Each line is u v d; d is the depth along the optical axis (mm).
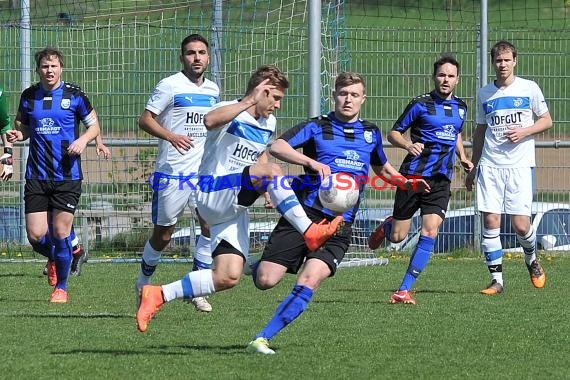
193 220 32125
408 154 23422
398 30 32688
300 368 14344
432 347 16297
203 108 21031
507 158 24531
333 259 15758
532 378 13812
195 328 18406
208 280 15359
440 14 49969
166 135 20078
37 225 22828
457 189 33562
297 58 31984
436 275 28344
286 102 32094
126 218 33156
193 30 32594
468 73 33250
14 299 23031
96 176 34000
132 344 16453
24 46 32906
